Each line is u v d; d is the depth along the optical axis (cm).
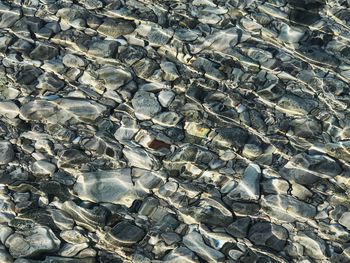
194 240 304
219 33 416
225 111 369
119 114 363
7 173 327
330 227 317
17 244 295
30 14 416
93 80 380
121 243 301
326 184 336
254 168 340
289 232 313
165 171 335
